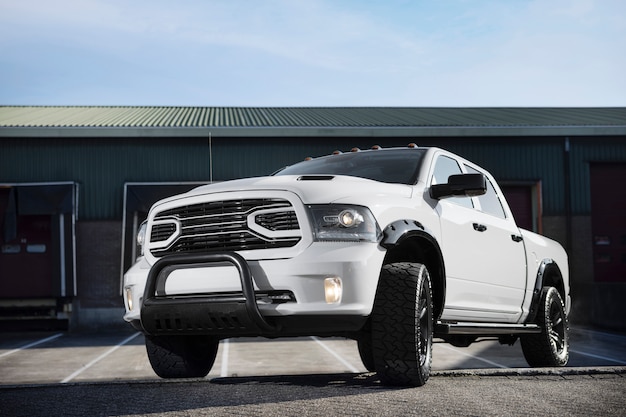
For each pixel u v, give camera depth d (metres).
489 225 5.88
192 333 4.47
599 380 4.99
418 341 4.50
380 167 5.48
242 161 19.34
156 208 4.75
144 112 23.28
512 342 7.01
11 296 18.64
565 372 5.34
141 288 4.65
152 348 5.34
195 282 4.40
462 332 5.30
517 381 4.91
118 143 19.22
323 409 3.61
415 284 4.50
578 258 20.19
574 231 20.23
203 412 3.57
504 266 6.06
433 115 23.08
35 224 18.91
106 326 18.83
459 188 5.02
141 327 4.84
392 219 4.55
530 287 6.65
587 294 18.06
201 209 4.55
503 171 20.09
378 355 4.50
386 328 4.48
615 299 16.36
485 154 20.06
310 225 4.29
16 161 19.03
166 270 4.51
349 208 4.35
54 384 4.91
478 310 5.61
